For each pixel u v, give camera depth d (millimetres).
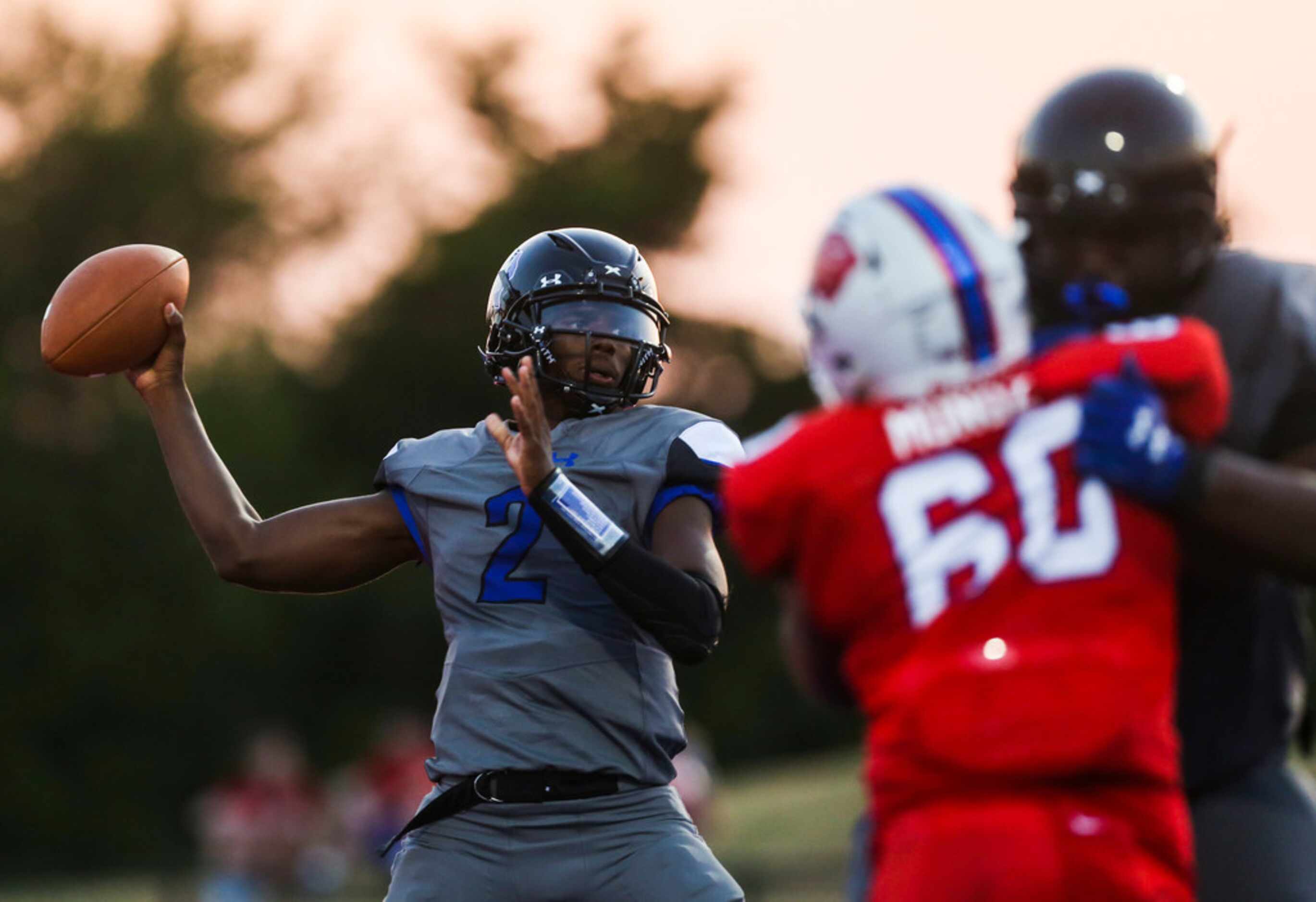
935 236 10336
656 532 14734
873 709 10461
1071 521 10070
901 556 10227
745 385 144125
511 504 14906
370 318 140625
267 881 51594
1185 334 10359
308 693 123188
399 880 14773
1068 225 11273
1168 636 10211
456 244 139625
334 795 95062
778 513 10523
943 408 10305
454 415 140875
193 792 116750
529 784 14445
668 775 14875
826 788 57281
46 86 128375
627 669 14688
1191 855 10305
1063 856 9812
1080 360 10250
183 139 127750
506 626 14727
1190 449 10062
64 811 112438
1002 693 9953
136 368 16141
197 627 117562
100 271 15969
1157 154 11117
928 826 10070
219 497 15656
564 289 15203
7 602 115750
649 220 149375
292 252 136125
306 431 136250
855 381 10578
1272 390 11742
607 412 15477
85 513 116750
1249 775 12086
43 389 120188
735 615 125750
